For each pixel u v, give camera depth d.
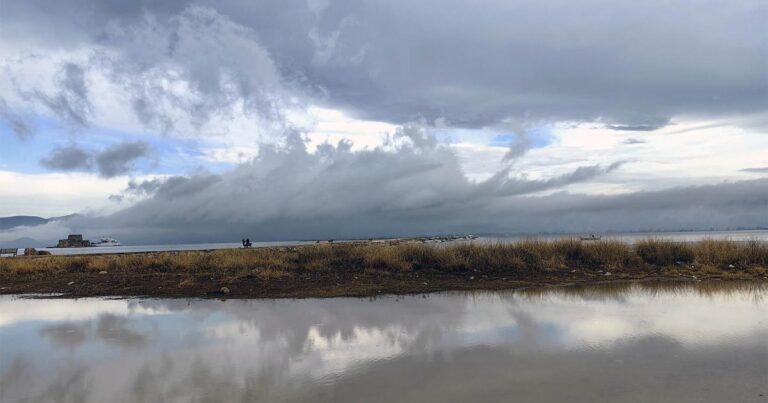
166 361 6.97
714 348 7.07
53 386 6.00
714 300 11.38
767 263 18.08
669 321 8.98
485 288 13.91
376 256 18.19
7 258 23.98
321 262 18.42
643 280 15.27
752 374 5.89
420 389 5.61
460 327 8.77
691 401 5.08
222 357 7.10
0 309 11.85
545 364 6.45
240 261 18.86
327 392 5.57
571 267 17.73
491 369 6.28
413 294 13.04
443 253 18.11
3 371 6.65
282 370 6.43
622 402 5.09
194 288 14.58
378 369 6.38
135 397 5.56
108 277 17.69
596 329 8.41
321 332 8.58
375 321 9.45
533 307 10.69
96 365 6.84
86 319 10.27
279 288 14.20
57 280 17.62
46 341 8.33
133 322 9.85
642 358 6.63
